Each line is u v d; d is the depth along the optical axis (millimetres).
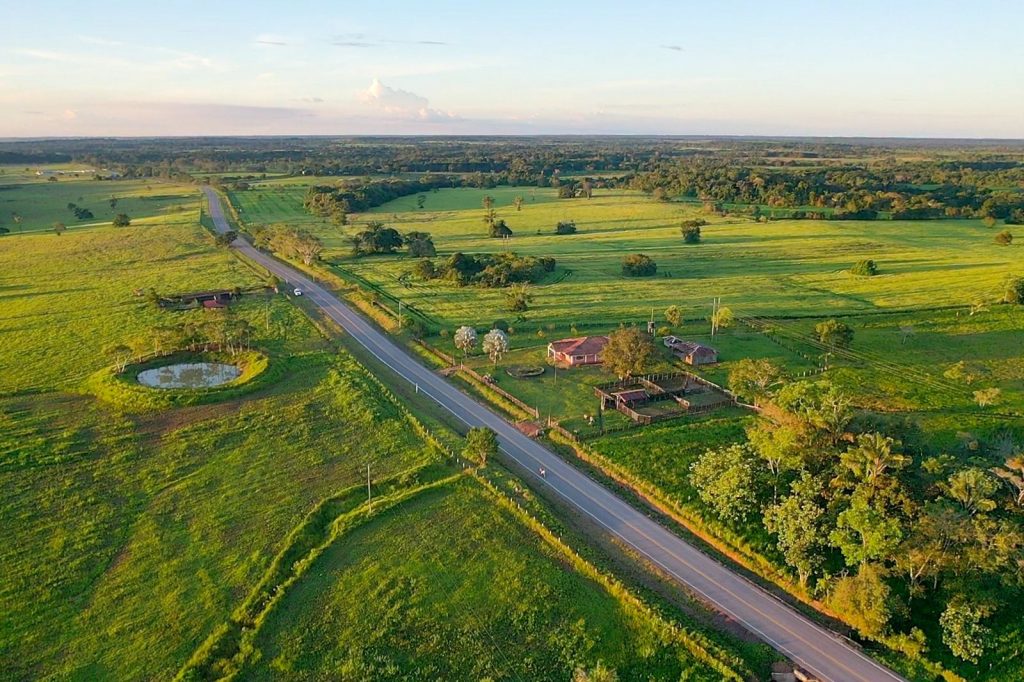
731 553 60344
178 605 52188
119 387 88625
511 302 128875
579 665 46906
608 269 163750
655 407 87062
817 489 59969
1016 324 118062
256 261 171375
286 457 73812
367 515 62844
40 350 105625
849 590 51594
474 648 48375
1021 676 47156
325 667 46562
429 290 145750
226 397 87625
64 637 49031
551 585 54375
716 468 67312
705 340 112250
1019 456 59250
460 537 60156
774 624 51938
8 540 58875
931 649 49531
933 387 92812
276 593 53094
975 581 52094
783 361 102750
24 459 71500
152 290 134000
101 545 58688
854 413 68500
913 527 53250
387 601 52500
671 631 49875
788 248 185250
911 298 135375
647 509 66688
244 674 46031
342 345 112000
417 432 80000
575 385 94125
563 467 74188
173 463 72000
